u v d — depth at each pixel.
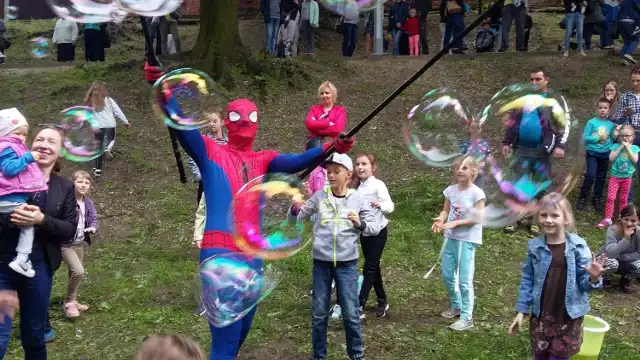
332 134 5.37
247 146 3.76
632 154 7.11
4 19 18.06
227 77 10.27
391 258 6.31
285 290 5.61
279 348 4.61
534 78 6.18
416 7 12.80
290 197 3.81
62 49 13.14
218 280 3.40
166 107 3.50
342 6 4.25
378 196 4.87
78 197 5.05
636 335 4.86
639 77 7.65
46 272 3.52
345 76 11.08
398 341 4.66
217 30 10.48
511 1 11.94
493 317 5.12
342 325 4.96
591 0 11.80
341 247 4.05
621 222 5.70
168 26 12.88
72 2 3.18
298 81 10.57
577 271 3.59
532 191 4.38
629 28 11.02
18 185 3.39
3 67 11.77
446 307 5.31
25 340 3.53
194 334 4.81
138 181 8.43
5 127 3.53
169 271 6.03
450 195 4.89
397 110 10.09
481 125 4.70
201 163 3.65
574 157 4.55
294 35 11.93
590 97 10.16
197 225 5.85
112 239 7.03
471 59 11.70
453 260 4.94
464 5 12.22
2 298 3.41
